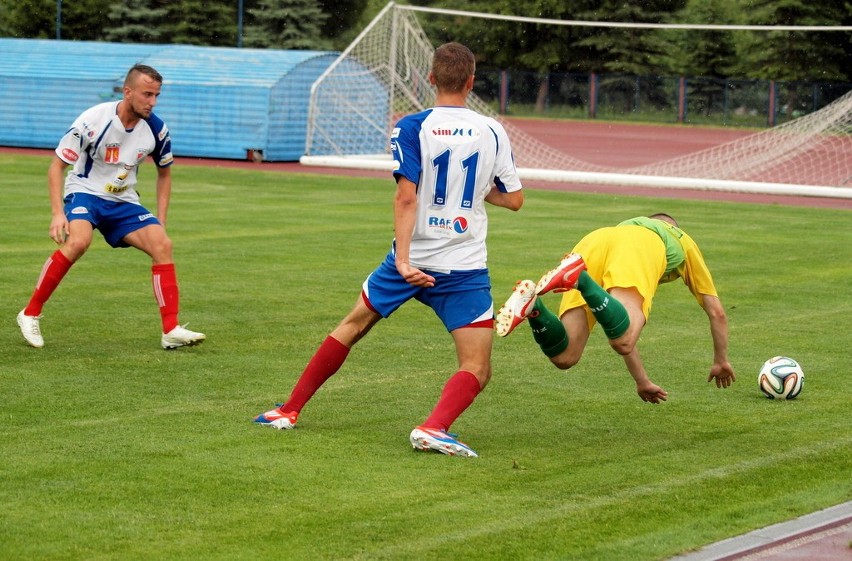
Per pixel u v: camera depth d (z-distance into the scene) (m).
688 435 11.41
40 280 14.61
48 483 9.47
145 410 11.83
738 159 54.72
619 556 8.12
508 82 92.75
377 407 12.22
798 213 32.91
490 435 11.30
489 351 10.79
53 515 8.75
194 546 8.20
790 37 89.44
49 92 51.66
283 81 47.78
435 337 15.74
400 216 10.41
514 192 10.82
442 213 10.56
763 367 13.03
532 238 26.11
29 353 14.35
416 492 9.46
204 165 44.94
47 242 23.61
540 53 100.56
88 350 14.59
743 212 32.94
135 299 18.03
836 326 17.05
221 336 15.59
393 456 10.46
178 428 11.19
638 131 81.12
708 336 16.27
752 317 17.62
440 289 10.69
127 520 8.69
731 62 95.25
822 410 12.46
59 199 14.58
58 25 85.81
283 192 35.31
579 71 99.56
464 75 10.67
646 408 12.45
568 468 10.23
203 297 18.36
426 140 10.45
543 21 43.81
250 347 14.95
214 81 48.06
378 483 9.67
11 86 52.16
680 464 10.41
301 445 10.74
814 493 9.61
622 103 90.19
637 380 11.32
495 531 8.59
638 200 35.84
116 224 14.91
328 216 29.39
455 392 10.61
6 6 91.38
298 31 88.69
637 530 8.66
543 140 71.62
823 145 54.41
